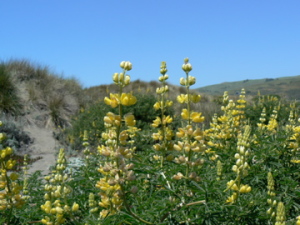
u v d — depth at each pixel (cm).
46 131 340
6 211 75
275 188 92
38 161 255
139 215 61
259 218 64
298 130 103
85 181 93
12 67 419
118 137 57
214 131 122
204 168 91
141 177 77
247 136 64
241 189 63
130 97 54
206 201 62
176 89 596
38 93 389
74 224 69
